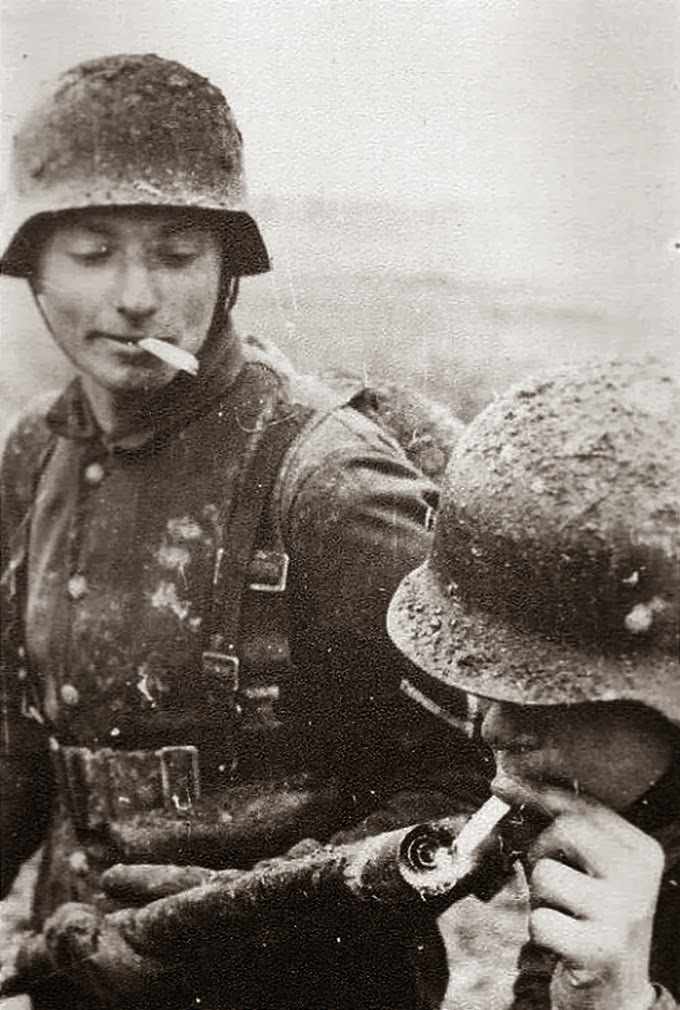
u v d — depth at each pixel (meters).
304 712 2.93
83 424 3.04
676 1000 2.67
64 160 2.94
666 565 2.45
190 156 2.93
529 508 2.50
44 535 3.06
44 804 3.11
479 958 2.88
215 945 2.93
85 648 3.01
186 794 2.97
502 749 2.67
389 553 2.88
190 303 2.96
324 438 2.93
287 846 2.94
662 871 2.60
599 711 2.55
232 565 2.94
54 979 3.08
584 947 2.58
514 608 2.52
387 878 2.69
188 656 2.96
